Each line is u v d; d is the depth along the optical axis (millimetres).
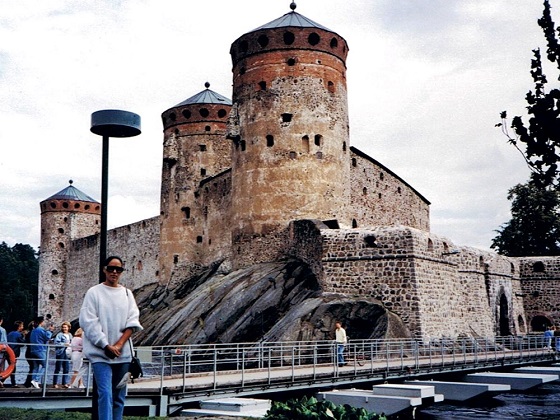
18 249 113938
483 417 18922
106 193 8672
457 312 33312
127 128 8812
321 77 38094
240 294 33531
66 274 70562
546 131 8680
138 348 16297
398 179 48625
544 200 55250
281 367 22344
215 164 49469
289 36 38219
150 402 14766
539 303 43406
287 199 36750
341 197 37875
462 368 24969
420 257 30250
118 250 62344
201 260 47969
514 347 35562
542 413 19641
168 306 44438
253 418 12008
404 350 26906
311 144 37188
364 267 30672
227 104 50406
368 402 17875
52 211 71312
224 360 19156
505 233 57375
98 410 6633
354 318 28312
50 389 13273
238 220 38188
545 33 8852
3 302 90938
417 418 18672
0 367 12883
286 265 34531
